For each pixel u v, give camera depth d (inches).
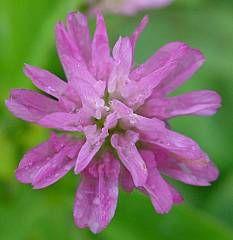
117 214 3.2
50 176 2.5
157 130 2.6
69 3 3.2
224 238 3.1
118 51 2.6
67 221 3.2
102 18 2.6
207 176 2.6
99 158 2.6
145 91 2.6
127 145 2.6
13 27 3.2
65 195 3.2
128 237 3.2
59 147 2.6
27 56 3.2
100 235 3.2
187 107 2.6
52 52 3.3
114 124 2.6
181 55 2.5
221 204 3.6
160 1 3.7
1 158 3.2
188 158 2.5
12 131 3.2
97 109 2.6
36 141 3.2
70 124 2.6
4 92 3.2
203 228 3.1
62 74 3.3
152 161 2.5
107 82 2.6
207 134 3.7
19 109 2.6
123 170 2.6
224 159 3.7
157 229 3.1
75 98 2.6
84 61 2.6
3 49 3.3
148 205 3.1
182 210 3.1
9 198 3.2
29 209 3.2
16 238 3.2
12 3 3.2
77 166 2.5
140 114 2.6
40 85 2.6
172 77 2.7
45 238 3.2
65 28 2.7
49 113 2.6
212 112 2.6
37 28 3.2
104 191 2.5
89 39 2.7
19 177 2.5
